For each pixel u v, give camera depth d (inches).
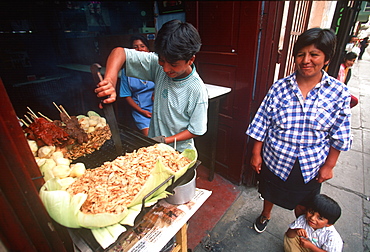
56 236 27.4
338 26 107.7
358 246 73.7
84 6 137.2
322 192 98.1
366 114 184.5
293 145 57.7
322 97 50.9
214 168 110.8
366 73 340.5
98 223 30.6
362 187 101.3
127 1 116.6
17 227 22.3
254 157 69.1
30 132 47.7
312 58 46.5
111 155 51.7
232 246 74.7
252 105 85.4
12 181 21.0
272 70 77.7
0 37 134.4
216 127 92.0
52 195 29.5
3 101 21.3
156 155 45.3
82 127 58.8
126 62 58.4
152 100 100.6
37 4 144.3
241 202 93.1
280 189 65.3
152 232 39.0
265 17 69.8
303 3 82.4
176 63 44.6
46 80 151.6
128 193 35.9
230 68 85.0
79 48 155.3
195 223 83.2
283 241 75.7
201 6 83.1
